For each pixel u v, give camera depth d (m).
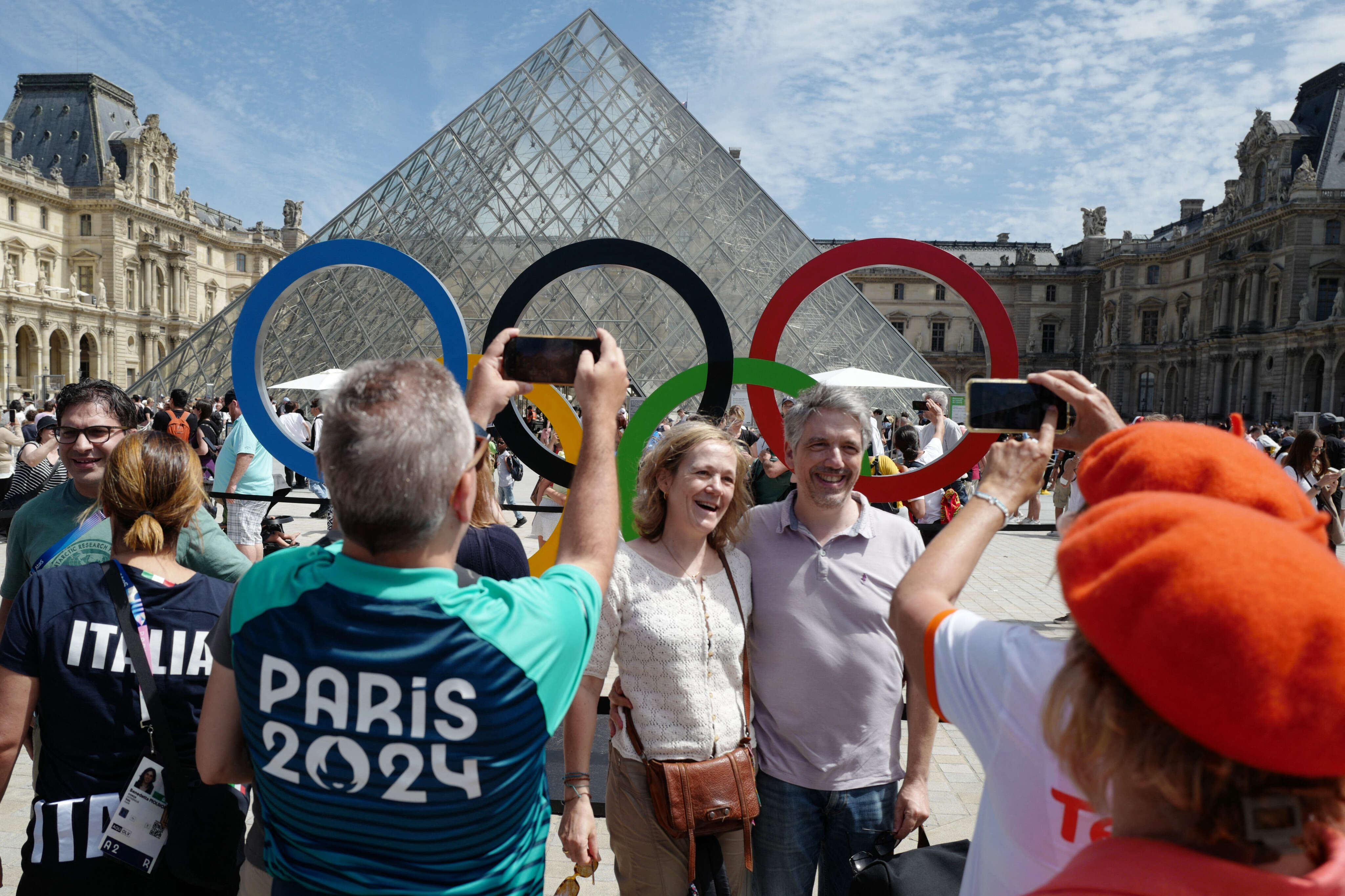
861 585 2.84
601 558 1.84
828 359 32.44
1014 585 11.02
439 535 1.63
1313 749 0.84
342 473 1.52
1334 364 54.72
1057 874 1.08
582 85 36.62
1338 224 57.91
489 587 1.68
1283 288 59.44
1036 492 1.81
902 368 34.56
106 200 73.75
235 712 1.78
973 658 1.45
